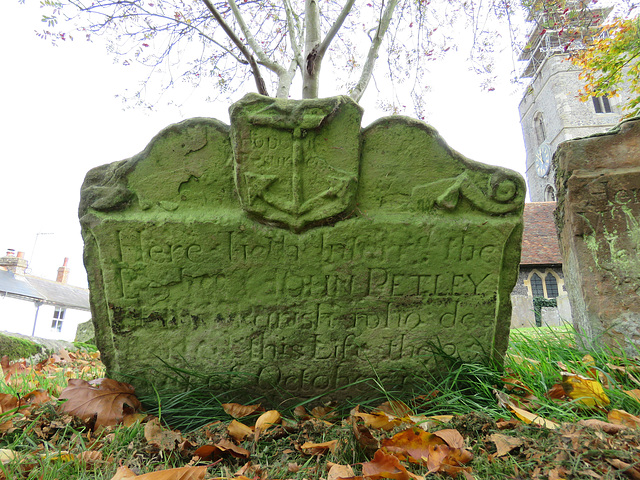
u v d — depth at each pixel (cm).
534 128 3070
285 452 173
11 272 2259
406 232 229
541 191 2972
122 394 224
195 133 228
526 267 1823
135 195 229
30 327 2133
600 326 297
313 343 241
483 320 241
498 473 142
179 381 238
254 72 537
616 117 2686
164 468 160
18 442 183
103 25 570
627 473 133
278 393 246
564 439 151
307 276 234
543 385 224
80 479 151
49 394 256
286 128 218
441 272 235
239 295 235
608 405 198
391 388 247
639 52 617
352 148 223
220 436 185
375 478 137
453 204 229
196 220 224
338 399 248
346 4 488
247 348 239
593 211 308
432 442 159
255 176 220
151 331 237
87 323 697
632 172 302
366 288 236
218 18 487
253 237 227
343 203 224
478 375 231
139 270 230
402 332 242
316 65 545
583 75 699
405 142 231
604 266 302
